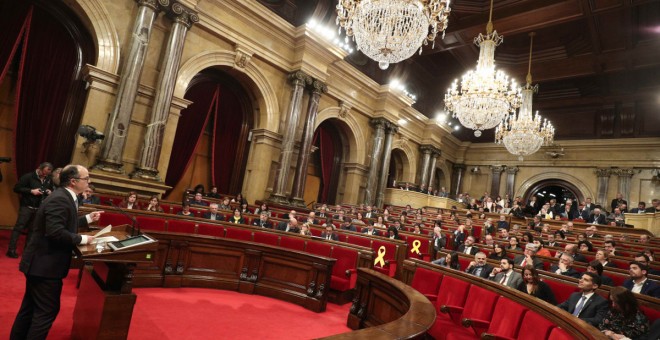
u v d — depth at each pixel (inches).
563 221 482.0
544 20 508.7
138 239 109.4
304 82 498.6
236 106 486.9
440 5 261.9
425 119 746.8
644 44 538.3
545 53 628.1
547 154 788.0
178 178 434.0
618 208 510.6
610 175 709.9
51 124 335.6
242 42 446.0
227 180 480.4
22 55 319.6
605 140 714.2
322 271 199.0
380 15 259.3
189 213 308.3
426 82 756.0
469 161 896.9
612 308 135.4
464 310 156.8
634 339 128.3
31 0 326.3
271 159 484.4
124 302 103.3
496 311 137.3
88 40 352.8
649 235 421.1
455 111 399.9
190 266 207.3
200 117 449.7
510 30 541.6
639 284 180.9
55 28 339.6
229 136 481.7
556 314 108.4
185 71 399.9
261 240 244.8
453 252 228.2
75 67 348.5
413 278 202.2
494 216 550.3
